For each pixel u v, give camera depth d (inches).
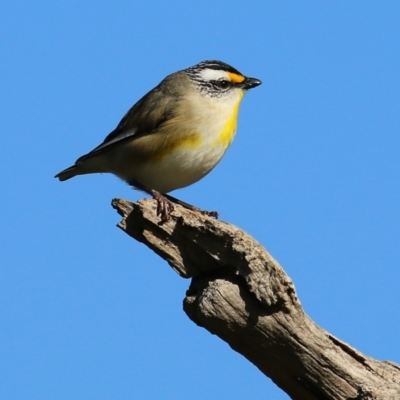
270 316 397.1
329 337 400.5
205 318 404.5
